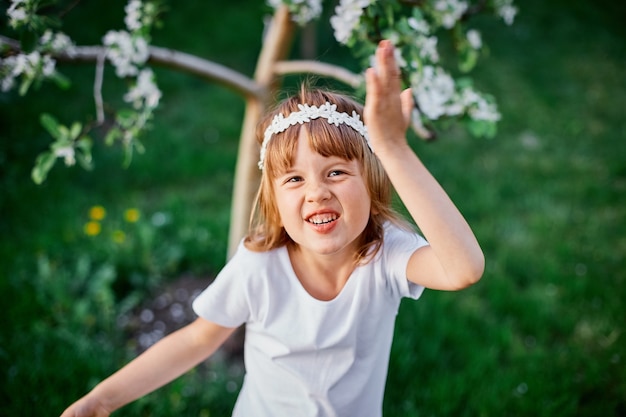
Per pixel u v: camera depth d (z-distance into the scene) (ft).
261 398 4.31
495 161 14.58
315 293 4.14
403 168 3.18
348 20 4.96
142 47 5.87
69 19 18.62
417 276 3.89
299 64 6.68
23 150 12.96
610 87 19.83
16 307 8.18
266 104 6.97
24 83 5.28
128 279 9.27
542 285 9.55
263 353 4.23
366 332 4.09
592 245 10.82
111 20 19.26
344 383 4.11
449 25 5.94
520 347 7.95
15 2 4.67
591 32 24.23
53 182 12.02
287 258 4.15
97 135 14.23
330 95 3.92
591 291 9.27
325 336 4.00
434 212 3.19
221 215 11.25
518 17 24.75
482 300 9.20
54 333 7.77
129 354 7.88
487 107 5.80
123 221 10.75
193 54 19.02
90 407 4.11
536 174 13.92
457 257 3.20
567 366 7.63
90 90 16.07
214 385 7.23
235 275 4.16
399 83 3.07
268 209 4.08
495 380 7.33
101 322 8.39
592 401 7.16
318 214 3.61
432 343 7.89
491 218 11.69
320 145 3.58
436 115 5.52
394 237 4.15
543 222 11.51
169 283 9.52
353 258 4.09
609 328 8.44
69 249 9.78
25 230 10.35
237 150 14.58
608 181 13.65
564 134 16.46
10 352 7.38
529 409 6.90
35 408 6.53
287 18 6.64
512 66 20.83
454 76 19.43
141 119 5.69
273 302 4.10
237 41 20.33
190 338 4.35
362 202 3.67
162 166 13.29
